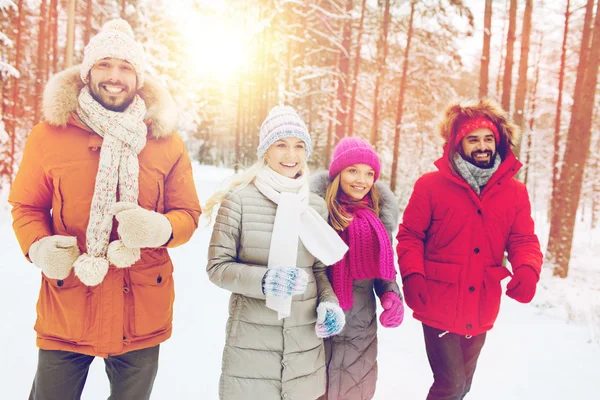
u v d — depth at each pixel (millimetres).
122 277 1855
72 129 1848
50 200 1884
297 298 2002
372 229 2377
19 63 12656
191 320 4137
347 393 2314
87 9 15430
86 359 1917
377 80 13016
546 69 13961
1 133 10641
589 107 7293
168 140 2033
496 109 2561
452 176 2500
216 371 3141
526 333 4340
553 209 9625
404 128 13234
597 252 10422
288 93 19062
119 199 1849
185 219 1939
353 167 2445
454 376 2402
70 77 1848
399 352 3820
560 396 3059
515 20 7336
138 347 1900
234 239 1977
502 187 2506
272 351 1959
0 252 6031
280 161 2090
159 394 2783
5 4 10555
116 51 1829
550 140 17938
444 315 2434
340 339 2328
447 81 13055
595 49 7211
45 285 1837
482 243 2455
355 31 14188
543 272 7254
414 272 2406
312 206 2197
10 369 2867
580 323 4660
